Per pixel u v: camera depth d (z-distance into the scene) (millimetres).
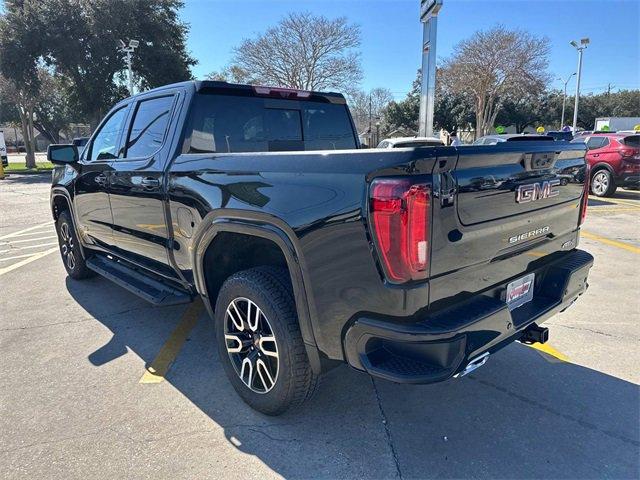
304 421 2828
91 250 5242
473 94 39406
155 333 4172
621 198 12523
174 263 3477
